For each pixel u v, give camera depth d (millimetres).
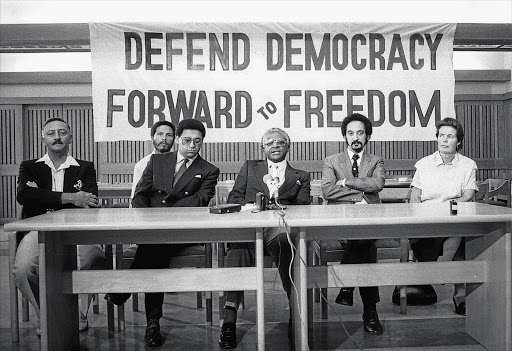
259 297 2963
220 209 3170
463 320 3752
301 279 2986
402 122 4672
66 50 5805
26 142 8914
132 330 3639
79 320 3639
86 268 3512
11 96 8773
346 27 4609
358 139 4160
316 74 4629
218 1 6582
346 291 4086
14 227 2705
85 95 8789
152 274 3084
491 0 6414
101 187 6020
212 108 4602
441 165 4137
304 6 6594
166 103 4578
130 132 4562
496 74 8758
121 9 6543
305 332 2986
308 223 2791
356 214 3027
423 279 3182
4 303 4316
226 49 4594
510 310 2994
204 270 3057
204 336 3479
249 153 9031
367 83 4648
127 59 4539
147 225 2744
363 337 3410
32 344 3322
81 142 8969
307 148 9008
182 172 3990
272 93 4625
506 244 3008
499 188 5480
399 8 6535
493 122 9078
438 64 4668
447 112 4680
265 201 3318
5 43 5289
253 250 3369
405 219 2838
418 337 3408
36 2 6457
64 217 3062
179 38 4566
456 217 2869
